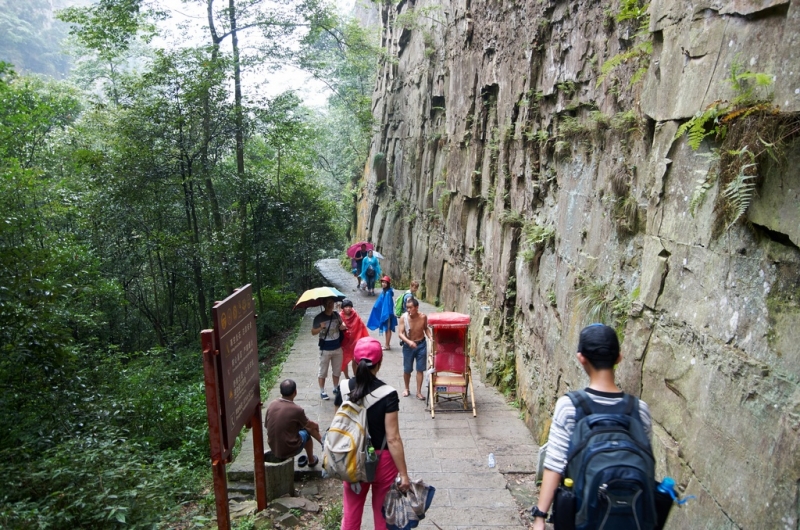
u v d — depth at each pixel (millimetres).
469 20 14242
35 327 8438
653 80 4898
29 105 16969
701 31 4031
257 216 20078
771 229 3113
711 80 3834
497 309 10961
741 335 3387
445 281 16859
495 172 12211
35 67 76812
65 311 11516
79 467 6562
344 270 30547
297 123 18875
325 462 4117
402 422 8406
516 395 9312
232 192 19547
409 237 22812
